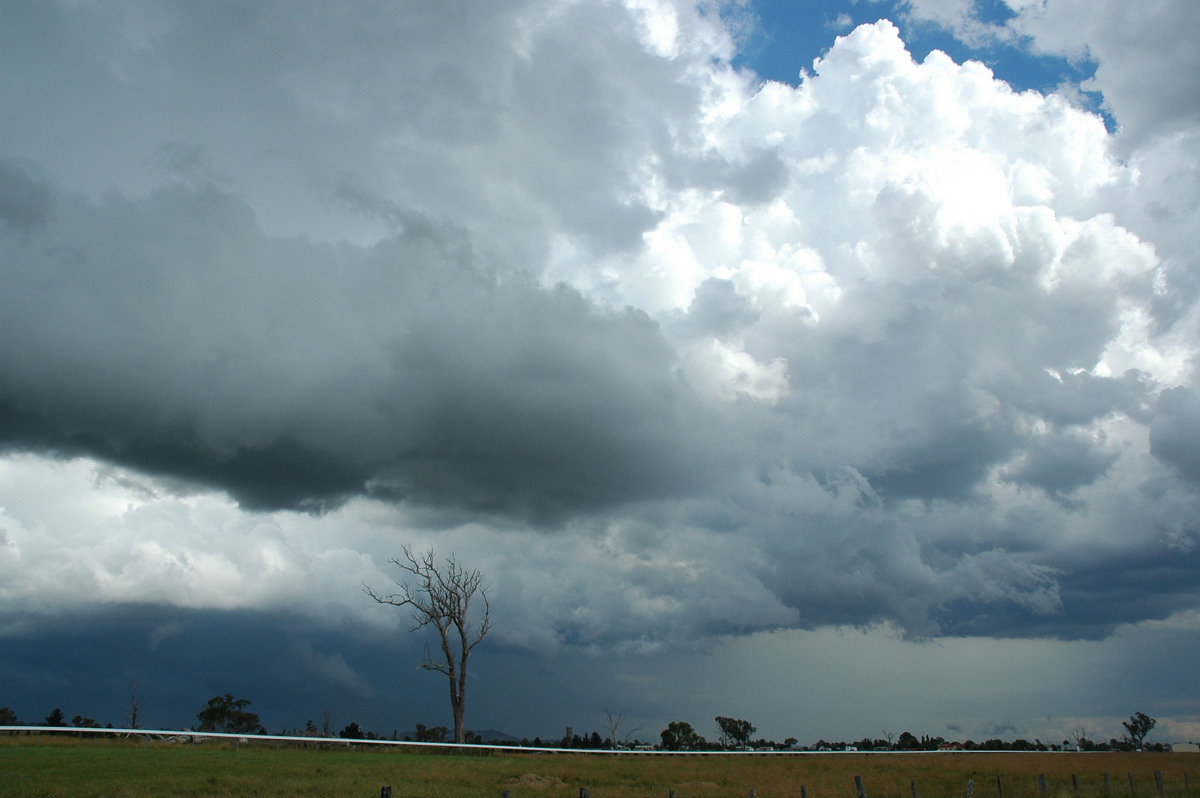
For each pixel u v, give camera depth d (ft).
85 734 140.56
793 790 116.98
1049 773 161.27
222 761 116.88
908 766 180.34
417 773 117.60
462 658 223.51
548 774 131.75
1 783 83.05
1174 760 225.76
